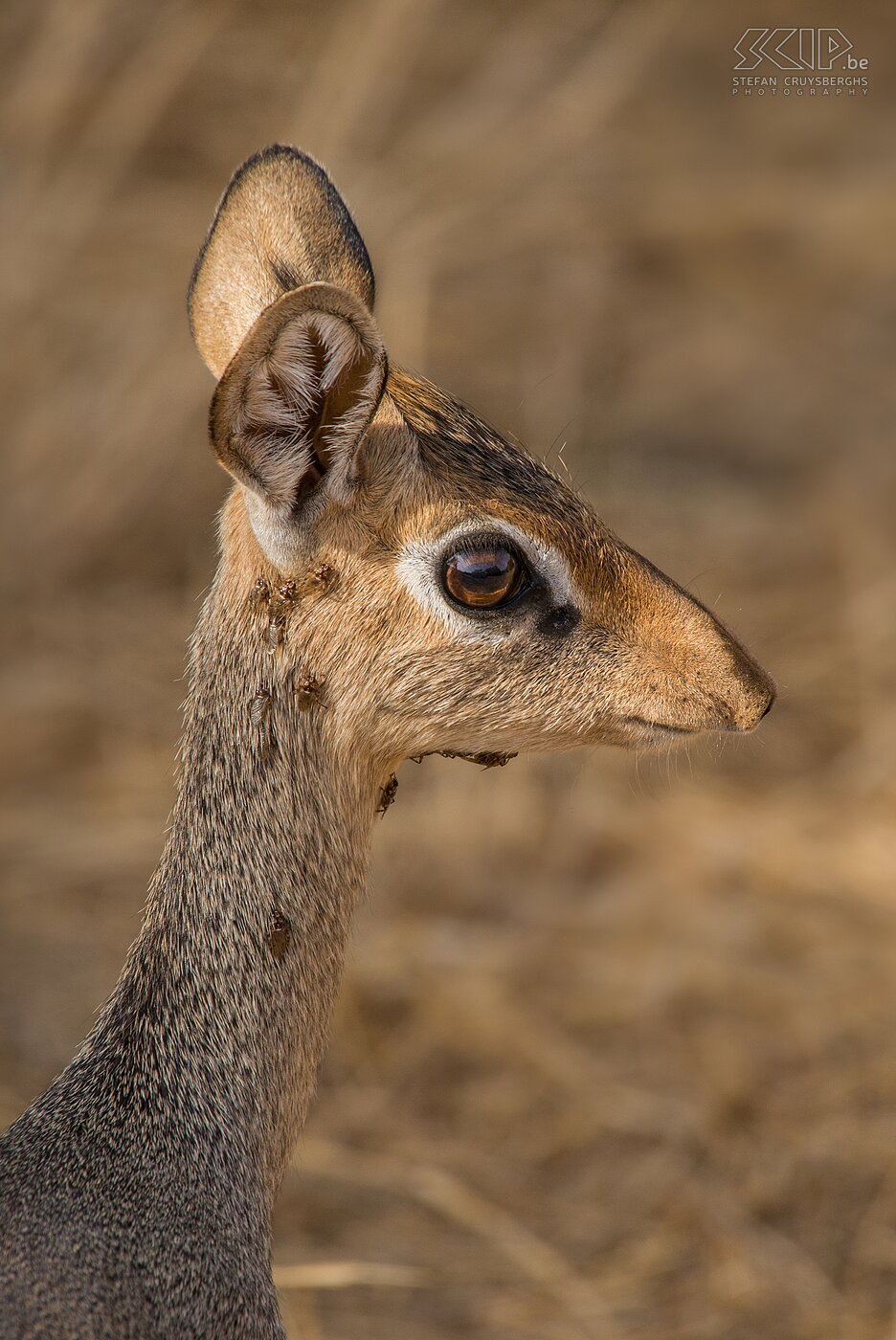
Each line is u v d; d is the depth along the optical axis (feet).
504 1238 38.91
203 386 58.65
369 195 60.13
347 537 23.59
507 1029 44.27
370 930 46.83
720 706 25.14
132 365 58.23
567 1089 42.80
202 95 63.67
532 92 65.21
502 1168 40.81
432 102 64.75
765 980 45.52
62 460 57.21
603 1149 41.32
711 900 48.08
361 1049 43.80
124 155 59.93
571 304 65.31
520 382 63.26
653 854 49.44
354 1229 38.99
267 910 23.70
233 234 25.22
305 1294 36.99
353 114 60.80
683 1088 42.80
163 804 50.03
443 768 50.88
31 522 56.59
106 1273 20.77
